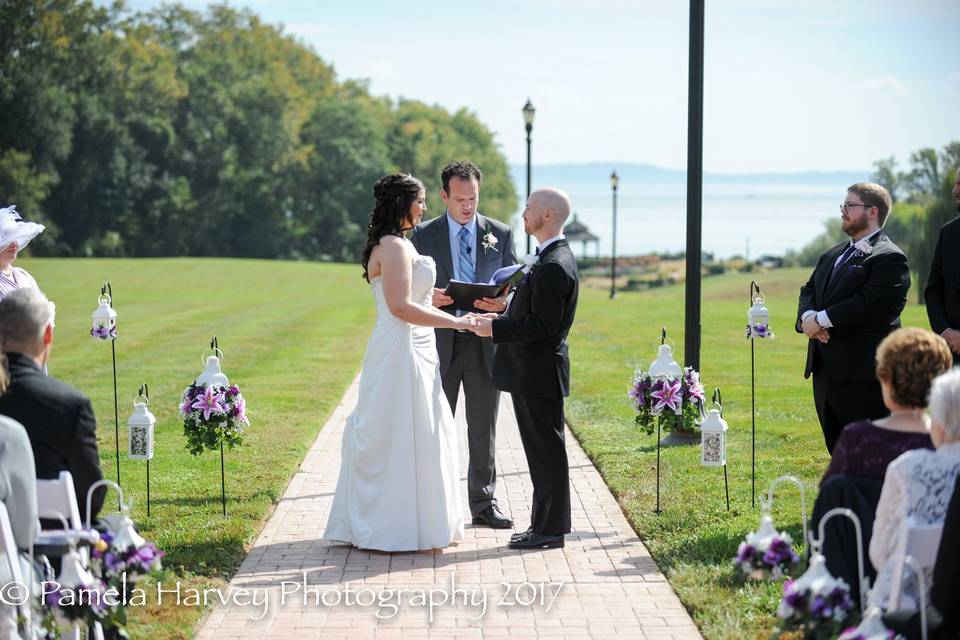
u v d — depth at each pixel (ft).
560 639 15.62
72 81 224.12
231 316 83.82
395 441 19.85
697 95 29.14
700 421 22.61
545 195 19.60
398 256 19.56
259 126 249.55
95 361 53.62
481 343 22.24
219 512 22.54
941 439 12.23
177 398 40.63
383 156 271.90
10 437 12.74
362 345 62.08
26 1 215.51
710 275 217.15
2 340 14.28
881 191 20.86
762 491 24.17
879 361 13.30
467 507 24.25
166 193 233.35
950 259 20.77
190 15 278.87
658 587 17.98
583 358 53.88
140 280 131.54
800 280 191.83
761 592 17.01
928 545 11.64
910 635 11.39
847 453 13.25
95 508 14.32
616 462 27.81
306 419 35.37
